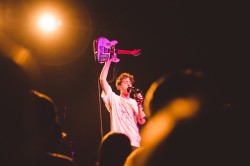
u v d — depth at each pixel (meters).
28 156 1.69
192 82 1.48
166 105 1.49
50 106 1.79
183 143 1.53
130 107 5.75
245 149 1.54
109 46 5.80
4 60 1.64
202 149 1.52
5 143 1.65
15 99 1.62
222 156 1.53
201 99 1.49
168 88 1.49
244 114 1.57
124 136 2.06
